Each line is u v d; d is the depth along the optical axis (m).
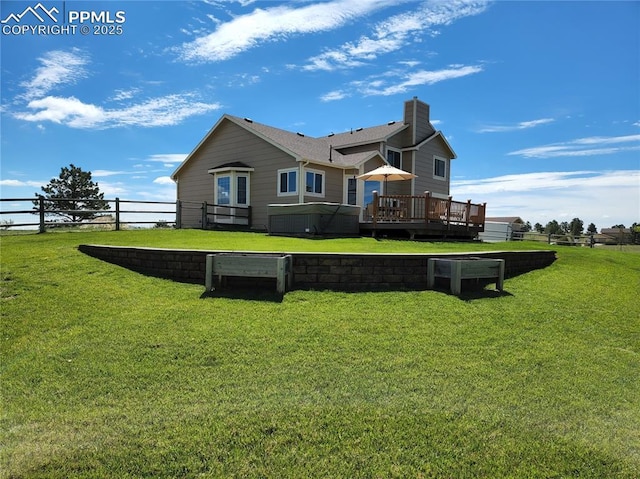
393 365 4.21
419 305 6.02
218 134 20.56
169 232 14.44
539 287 7.76
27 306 5.50
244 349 4.46
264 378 3.88
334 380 3.88
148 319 5.22
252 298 6.06
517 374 4.17
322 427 3.11
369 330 5.07
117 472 2.60
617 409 3.62
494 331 5.29
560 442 3.05
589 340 5.32
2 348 4.44
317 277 6.81
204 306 5.70
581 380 4.13
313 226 13.38
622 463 2.84
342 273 6.84
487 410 3.44
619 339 5.48
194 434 3.00
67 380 3.81
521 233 25.78
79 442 2.90
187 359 4.23
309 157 17.12
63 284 6.38
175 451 2.80
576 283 8.38
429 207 14.80
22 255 7.89
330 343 4.67
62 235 12.14
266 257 6.26
